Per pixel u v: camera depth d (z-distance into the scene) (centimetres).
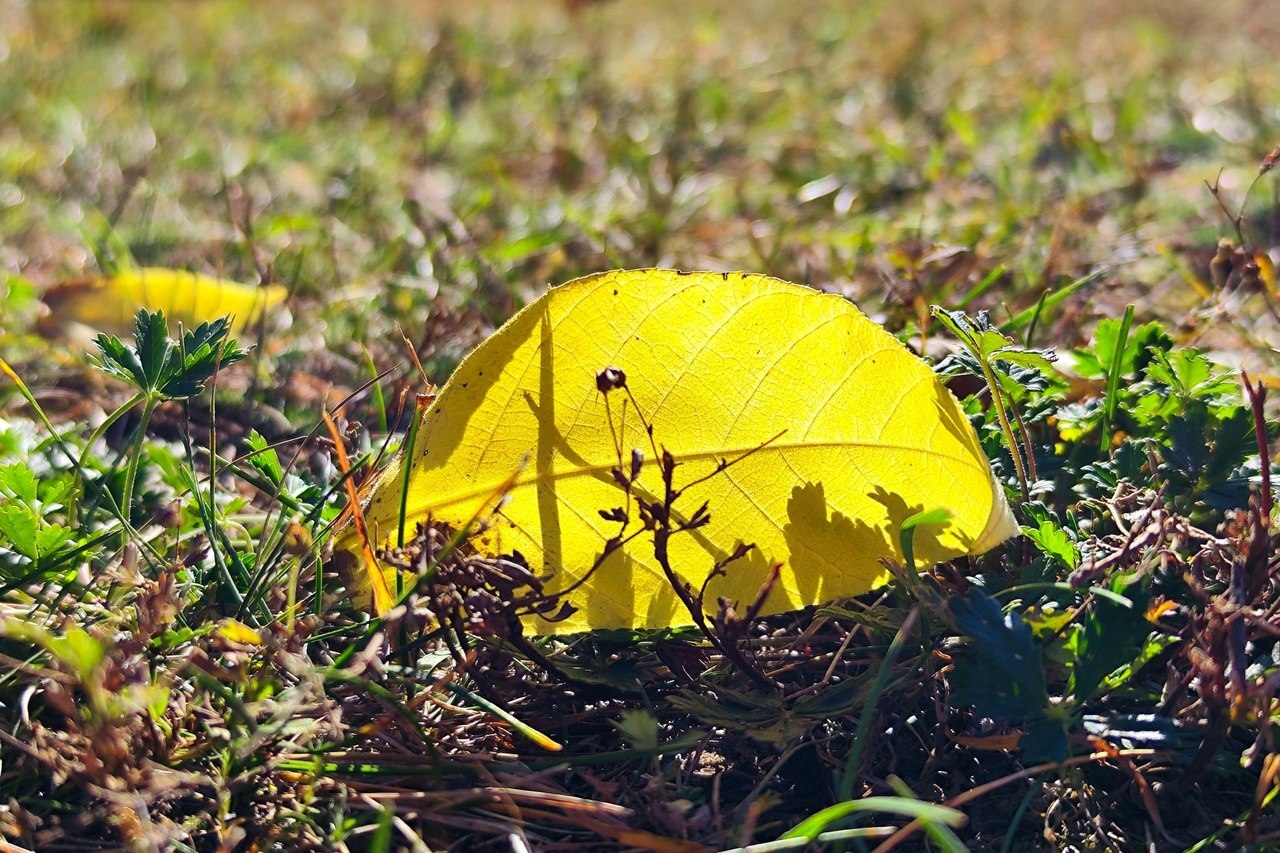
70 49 129
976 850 33
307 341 50
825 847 33
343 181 75
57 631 35
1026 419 39
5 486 37
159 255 61
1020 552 37
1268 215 62
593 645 36
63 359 49
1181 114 91
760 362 35
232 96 107
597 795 34
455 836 33
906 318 47
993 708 33
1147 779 34
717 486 35
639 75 113
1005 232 59
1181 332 46
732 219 67
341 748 34
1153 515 35
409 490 35
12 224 68
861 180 73
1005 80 106
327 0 170
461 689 34
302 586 37
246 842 32
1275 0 163
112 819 32
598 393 35
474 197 71
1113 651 33
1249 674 34
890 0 166
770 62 119
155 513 35
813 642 37
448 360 48
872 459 35
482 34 139
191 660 33
